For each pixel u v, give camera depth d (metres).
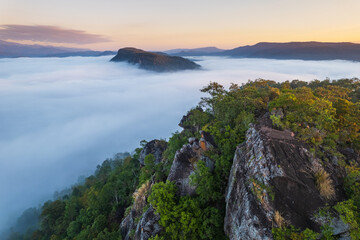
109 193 53.84
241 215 19.05
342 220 16.02
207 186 27.30
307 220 17.14
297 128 25.06
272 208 17.45
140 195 39.28
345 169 20.67
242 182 21.17
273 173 18.91
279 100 30.61
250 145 23.36
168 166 41.31
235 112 37.78
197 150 34.12
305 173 19.47
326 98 37.69
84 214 53.00
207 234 24.20
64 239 48.62
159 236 27.31
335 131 26.95
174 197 29.47
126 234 37.66
